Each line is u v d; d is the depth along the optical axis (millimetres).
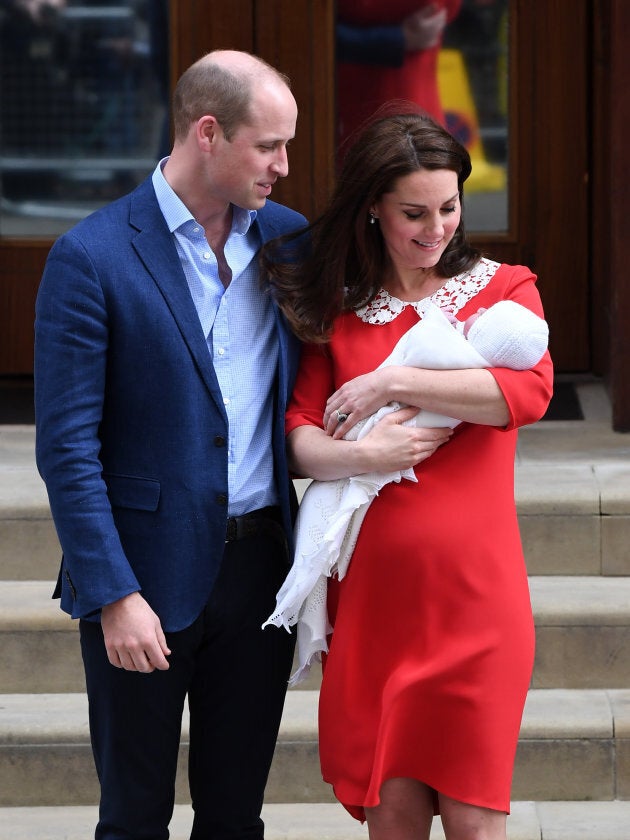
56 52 20281
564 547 15148
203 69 9531
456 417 9781
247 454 10234
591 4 19906
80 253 9547
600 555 15125
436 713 9891
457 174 9914
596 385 20406
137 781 10344
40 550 15336
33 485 15859
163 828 10617
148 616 9648
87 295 9516
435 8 19875
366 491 9906
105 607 9641
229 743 10711
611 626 14094
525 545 15180
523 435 17891
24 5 20172
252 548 10375
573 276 20594
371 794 9836
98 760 10500
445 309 10234
